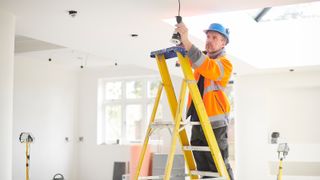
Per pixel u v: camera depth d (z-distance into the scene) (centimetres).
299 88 1006
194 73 303
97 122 1163
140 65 889
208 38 298
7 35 508
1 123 495
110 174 1130
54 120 1084
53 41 666
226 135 294
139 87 1170
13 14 519
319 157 940
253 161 992
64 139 1120
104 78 1177
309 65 876
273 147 980
